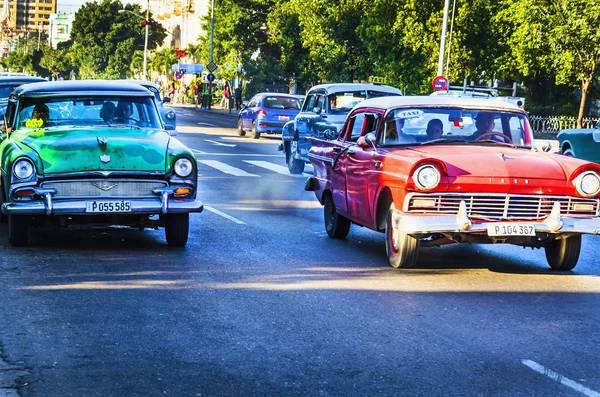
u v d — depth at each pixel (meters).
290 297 8.47
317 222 13.95
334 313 7.85
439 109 10.88
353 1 50.97
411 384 5.91
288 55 62.94
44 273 9.38
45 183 10.41
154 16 141.50
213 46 78.56
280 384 5.86
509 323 7.65
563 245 10.05
